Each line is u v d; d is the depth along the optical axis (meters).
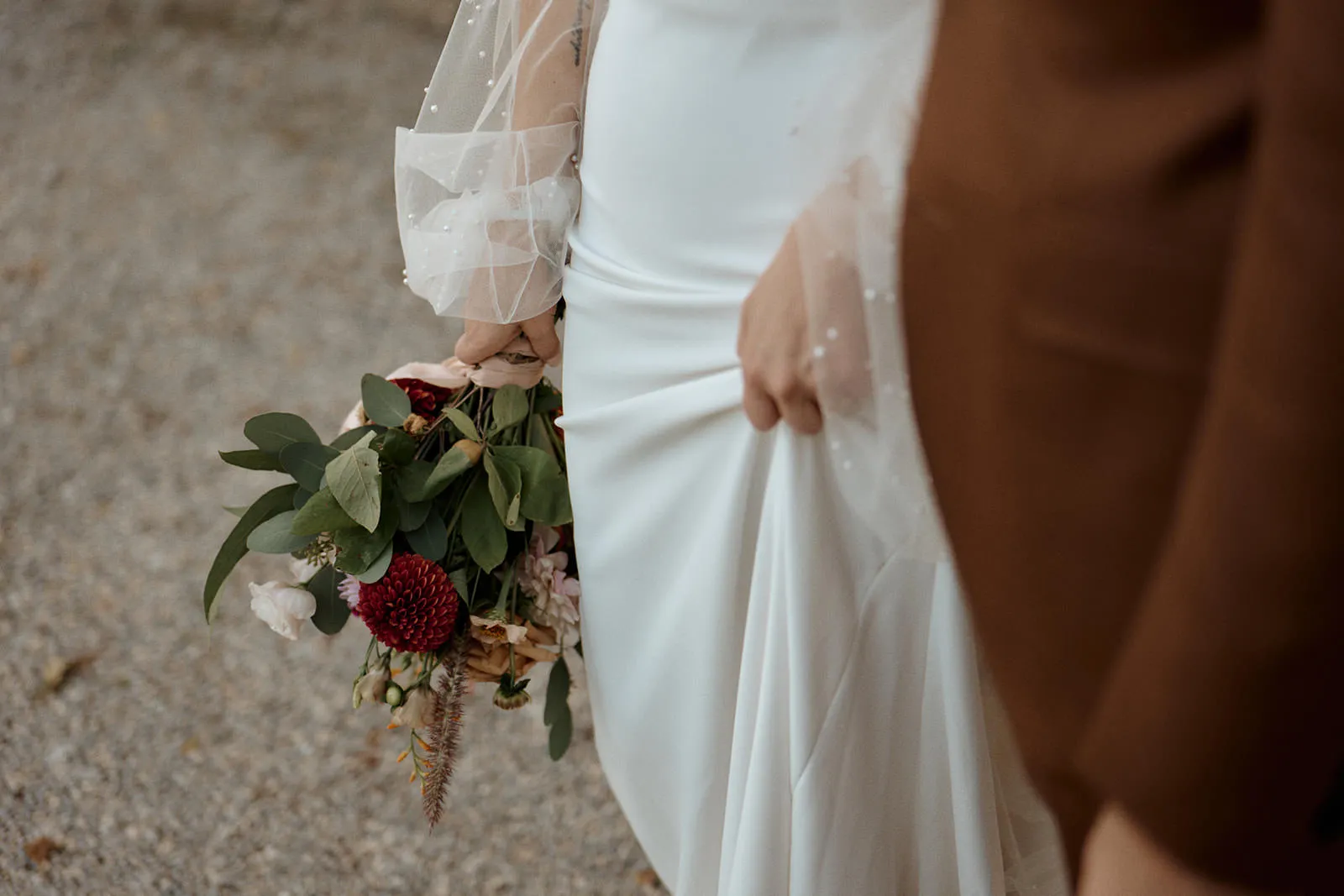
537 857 1.80
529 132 1.21
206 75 4.38
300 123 4.10
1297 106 0.56
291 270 3.34
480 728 2.03
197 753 1.97
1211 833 0.67
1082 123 0.70
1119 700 0.70
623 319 1.11
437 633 1.24
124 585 2.31
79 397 2.82
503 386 1.34
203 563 2.38
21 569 2.34
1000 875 1.11
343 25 4.81
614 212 1.11
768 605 1.06
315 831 1.84
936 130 0.78
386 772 1.95
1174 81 0.67
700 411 1.06
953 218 0.78
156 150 3.89
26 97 4.17
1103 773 0.71
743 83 0.97
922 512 0.95
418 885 1.76
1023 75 0.72
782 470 1.01
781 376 0.95
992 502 0.81
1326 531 0.59
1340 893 0.71
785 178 0.98
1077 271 0.72
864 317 0.91
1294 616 0.60
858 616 1.05
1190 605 0.64
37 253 3.37
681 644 1.16
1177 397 0.70
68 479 2.57
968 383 0.81
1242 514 0.61
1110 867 0.82
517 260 1.23
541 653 1.34
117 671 2.13
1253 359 0.60
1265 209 0.59
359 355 3.01
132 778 1.93
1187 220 0.68
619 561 1.20
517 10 1.20
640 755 1.27
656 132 1.03
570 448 1.24
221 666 2.15
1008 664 0.84
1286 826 0.66
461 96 1.25
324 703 2.08
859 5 0.88
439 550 1.30
